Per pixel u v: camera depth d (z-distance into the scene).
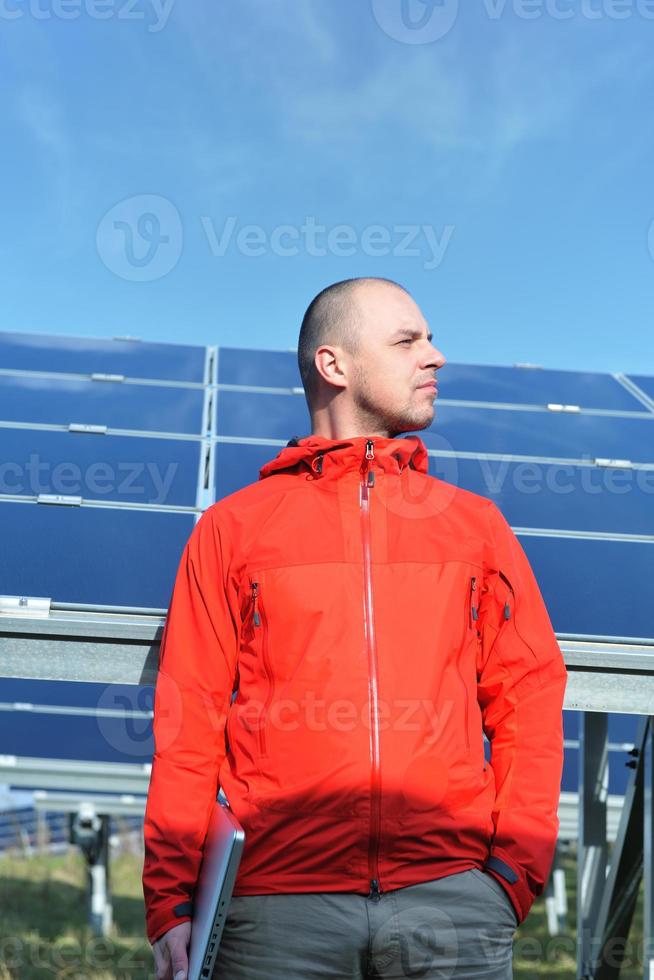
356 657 1.82
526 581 2.05
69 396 4.07
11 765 5.88
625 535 3.17
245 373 4.68
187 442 3.70
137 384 4.35
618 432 4.02
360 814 1.75
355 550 1.93
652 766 2.93
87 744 5.79
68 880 9.41
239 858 1.66
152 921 1.85
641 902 7.71
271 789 1.79
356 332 2.14
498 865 1.83
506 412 4.21
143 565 2.74
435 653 1.85
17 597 2.41
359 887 1.75
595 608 2.68
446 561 1.94
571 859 10.71
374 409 2.13
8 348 4.72
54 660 2.33
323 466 2.04
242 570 1.95
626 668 2.38
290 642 1.85
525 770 1.90
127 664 2.34
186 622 1.98
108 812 6.69
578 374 4.96
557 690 1.97
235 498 2.08
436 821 1.77
